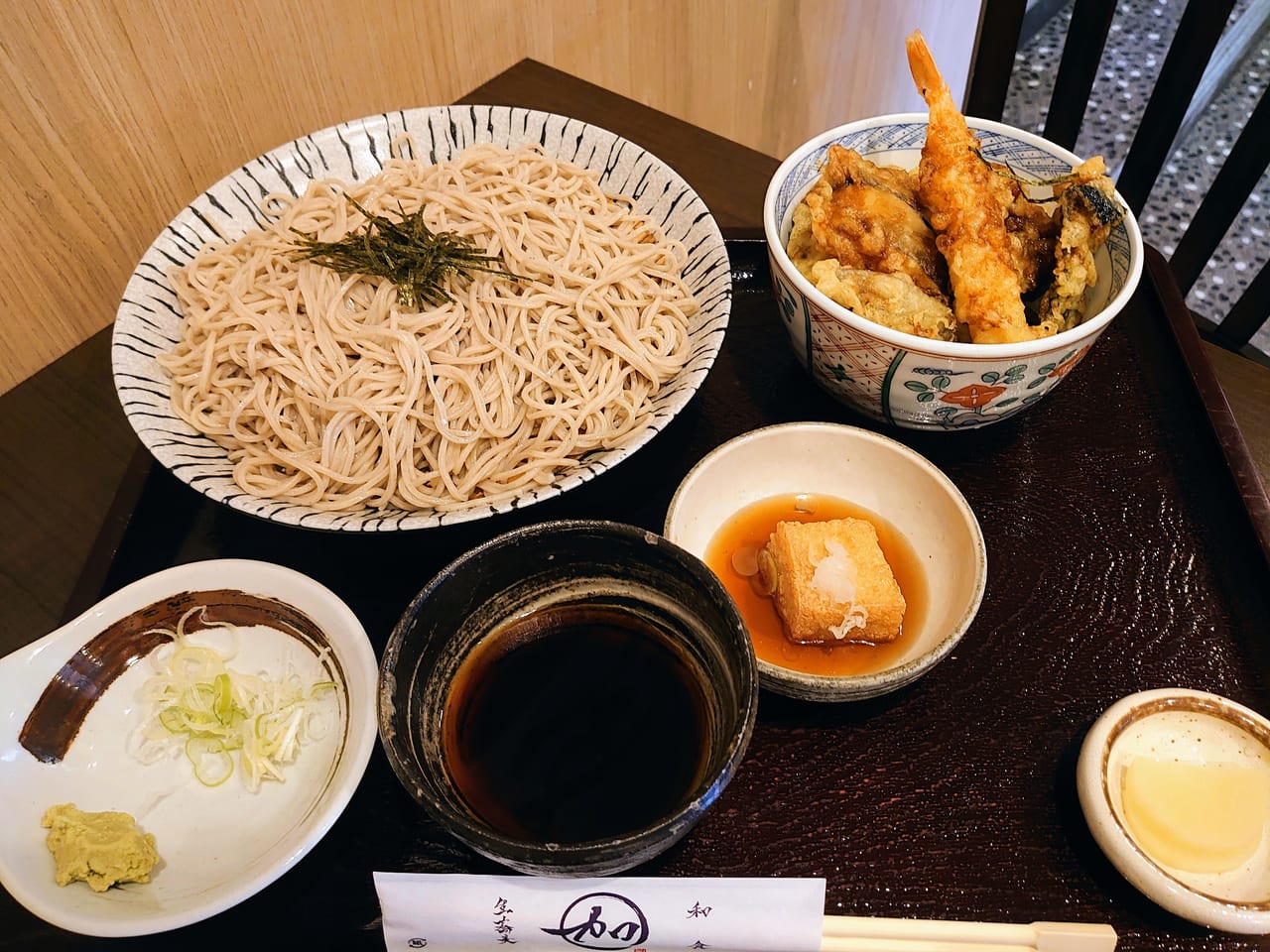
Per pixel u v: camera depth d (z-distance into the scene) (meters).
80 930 0.27
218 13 0.47
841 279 0.39
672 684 0.32
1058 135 0.66
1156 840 0.29
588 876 0.27
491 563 0.31
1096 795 0.29
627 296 0.45
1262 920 0.27
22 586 0.40
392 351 0.42
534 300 0.43
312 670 0.34
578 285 0.45
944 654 0.31
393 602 0.38
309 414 0.41
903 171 0.44
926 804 0.32
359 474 0.40
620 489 0.41
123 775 0.33
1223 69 1.01
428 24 0.57
